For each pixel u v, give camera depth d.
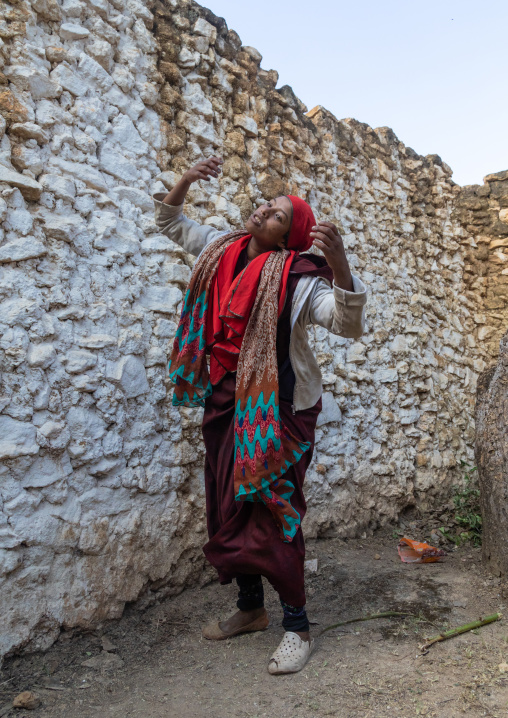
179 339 2.39
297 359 2.22
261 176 3.98
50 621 2.49
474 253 6.13
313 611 2.95
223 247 2.34
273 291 2.14
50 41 2.88
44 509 2.54
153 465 3.03
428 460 4.97
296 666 2.29
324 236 1.87
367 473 4.43
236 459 2.17
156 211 2.58
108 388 2.85
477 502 4.77
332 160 4.69
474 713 1.98
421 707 2.02
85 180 2.91
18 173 2.62
